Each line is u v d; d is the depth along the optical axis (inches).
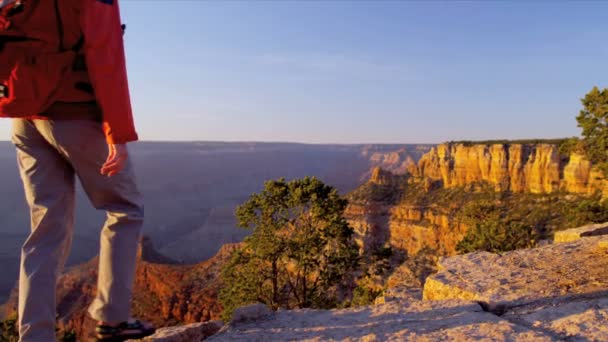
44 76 85.8
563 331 113.3
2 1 81.2
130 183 100.7
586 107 856.3
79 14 83.4
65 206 98.5
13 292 2812.5
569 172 3009.4
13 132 96.5
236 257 756.0
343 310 139.0
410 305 140.9
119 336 95.9
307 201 720.3
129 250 98.0
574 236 301.3
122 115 90.0
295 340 116.6
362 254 810.8
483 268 180.7
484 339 107.4
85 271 3430.1
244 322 133.6
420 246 3319.4
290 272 761.6
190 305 2898.6
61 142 91.4
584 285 148.0
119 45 90.0
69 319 2918.3
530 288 150.6
